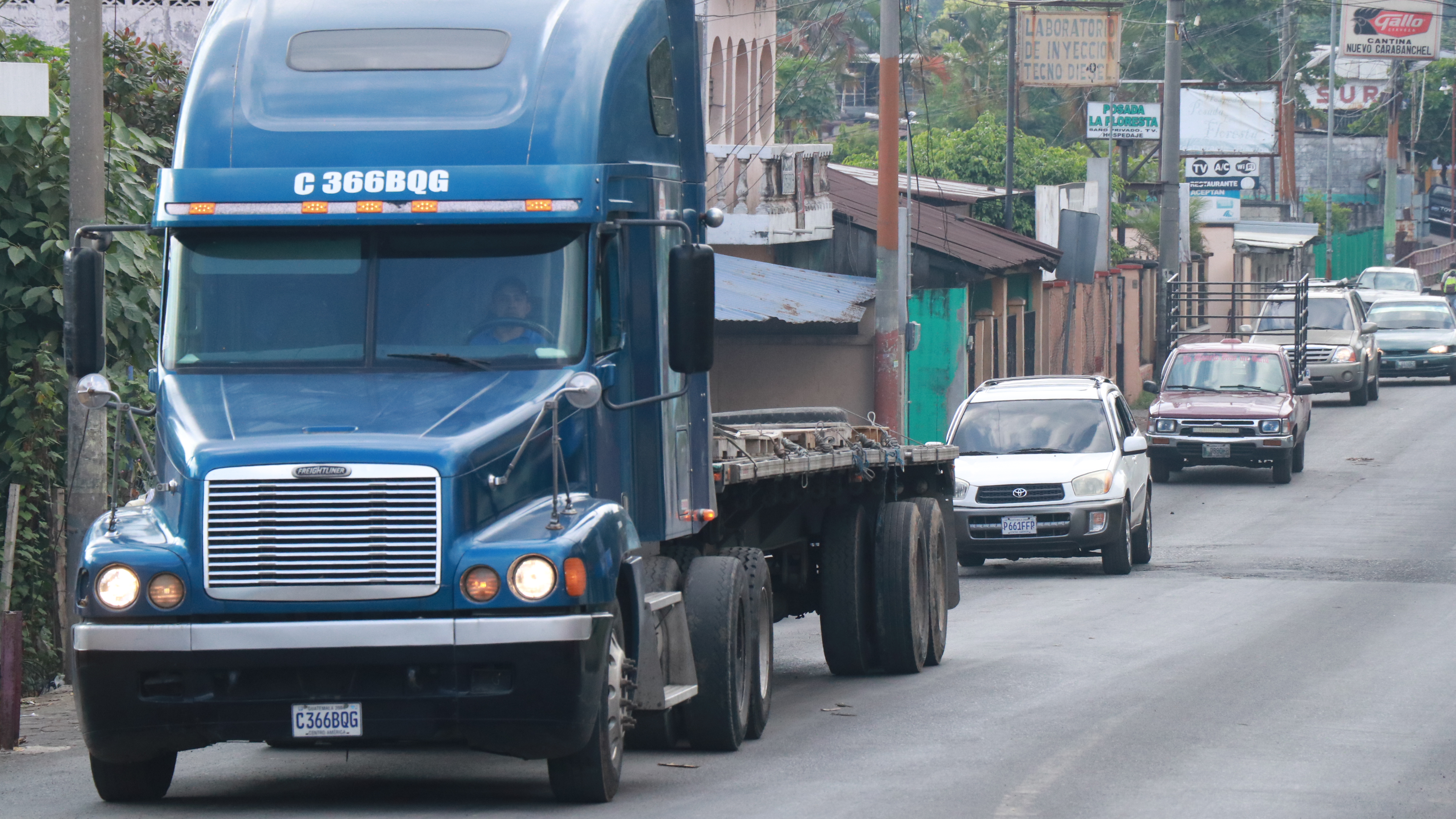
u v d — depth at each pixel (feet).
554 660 90.94
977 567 258.16
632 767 112.57
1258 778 108.58
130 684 91.45
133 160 169.37
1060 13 487.61
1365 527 285.02
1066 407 253.03
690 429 117.39
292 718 91.76
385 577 90.89
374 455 91.56
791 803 100.27
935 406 349.00
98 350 103.91
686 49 124.47
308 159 102.37
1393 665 158.30
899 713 136.15
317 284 101.76
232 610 91.04
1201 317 467.52
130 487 148.97
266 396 97.91
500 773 112.37
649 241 110.63
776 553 156.25
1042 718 132.16
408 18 108.06
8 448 152.66
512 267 101.76
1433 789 105.19
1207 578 233.55
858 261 347.36
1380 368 537.24
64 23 271.69
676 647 113.09
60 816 97.71
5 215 154.92
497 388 98.73
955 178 567.59
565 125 102.94
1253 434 342.64
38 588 150.92
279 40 107.34
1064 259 398.21
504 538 92.68
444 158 101.91
